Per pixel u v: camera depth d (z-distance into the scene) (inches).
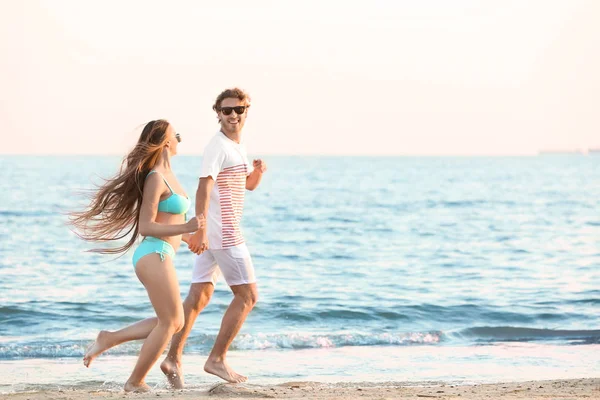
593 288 759.1
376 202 2258.9
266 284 793.6
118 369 414.6
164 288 303.3
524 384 322.3
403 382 367.9
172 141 312.0
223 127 326.0
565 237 1339.8
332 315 614.2
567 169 5502.0
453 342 517.0
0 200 2042.3
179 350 336.5
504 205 2149.4
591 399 268.7
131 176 303.0
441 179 3823.8
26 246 1129.4
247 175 342.6
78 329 561.6
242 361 442.9
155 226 299.6
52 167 4837.6
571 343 510.0
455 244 1235.2
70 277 825.5
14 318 595.8
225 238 323.3
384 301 681.6
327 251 1138.7
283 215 1836.9
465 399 271.4
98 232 310.7
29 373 402.9
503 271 904.3
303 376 397.1
